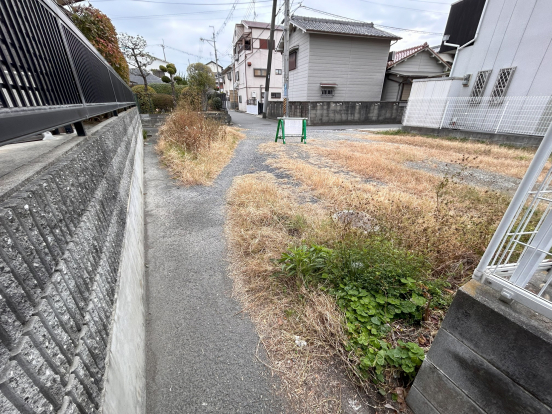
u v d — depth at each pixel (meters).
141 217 2.97
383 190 3.82
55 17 1.36
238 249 2.61
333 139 9.05
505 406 0.90
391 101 14.76
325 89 14.69
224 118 11.08
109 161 1.69
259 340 1.68
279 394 1.38
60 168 0.89
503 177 4.82
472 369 0.99
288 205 3.38
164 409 1.31
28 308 0.57
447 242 2.23
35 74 1.00
